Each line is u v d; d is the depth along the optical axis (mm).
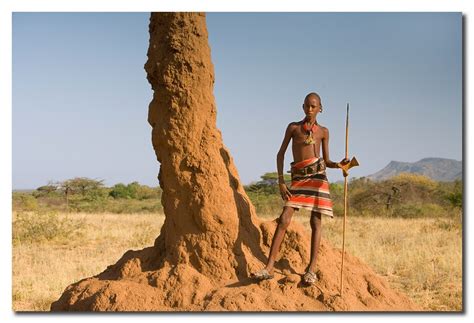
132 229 22516
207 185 5902
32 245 17188
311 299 5566
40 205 46031
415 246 15773
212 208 5855
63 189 54531
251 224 6234
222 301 5293
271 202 35719
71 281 11016
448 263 13008
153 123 6180
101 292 5594
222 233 5883
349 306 5523
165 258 5938
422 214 32375
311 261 5773
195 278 5621
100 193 55688
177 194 5984
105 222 26188
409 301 6410
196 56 6043
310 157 5852
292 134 5938
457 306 9109
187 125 5996
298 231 6359
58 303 6113
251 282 5672
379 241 17094
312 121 5883
